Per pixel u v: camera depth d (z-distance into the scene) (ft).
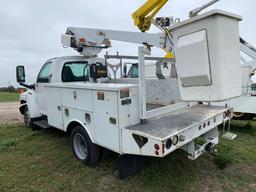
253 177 9.93
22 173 10.66
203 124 9.37
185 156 11.90
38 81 16.69
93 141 10.06
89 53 15.61
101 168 10.91
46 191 9.09
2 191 9.09
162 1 11.30
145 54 8.91
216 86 7.37
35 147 14.26
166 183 9.36
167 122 8.98
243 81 16.63
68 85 11.13
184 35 7.88
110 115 8.76
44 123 16.08
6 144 14.79
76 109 10.85
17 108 36.22
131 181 9.55
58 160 12.01
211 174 10.19
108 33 13.88
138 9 12.07
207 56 7.32
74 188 9.26
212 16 7.06
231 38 7.72
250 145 14.03
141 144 7.67
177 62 8.19
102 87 8.93
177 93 11.18
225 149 13.07
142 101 8.75
